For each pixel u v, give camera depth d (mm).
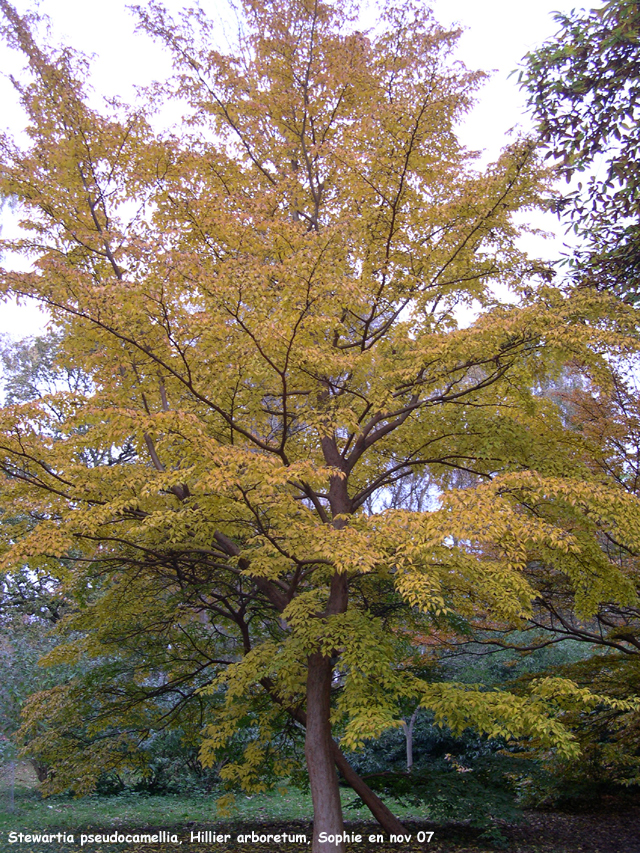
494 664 17578
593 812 12195
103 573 9984
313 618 7445
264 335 6352
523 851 9484
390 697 6773
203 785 16625
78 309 7250
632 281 9781
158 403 9000
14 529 8117
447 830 10586
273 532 7254
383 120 8000
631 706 6363
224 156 9148
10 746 12133
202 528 8016
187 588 10078
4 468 7180
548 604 11273
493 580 7230
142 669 10648
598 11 8656
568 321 7441
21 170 8633
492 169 8156
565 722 11469
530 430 9156
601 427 10305
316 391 8703
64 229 8789
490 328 6863
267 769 9867
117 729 11875
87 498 7531
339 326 8281
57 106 9008
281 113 10008
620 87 9164
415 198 8367
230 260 6852
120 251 8016
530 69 9398
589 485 6352
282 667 7371
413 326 8266
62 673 13273
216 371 7078
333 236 7148
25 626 16203
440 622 10594
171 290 6445
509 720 6422
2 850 9570
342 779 10500
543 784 11406
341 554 5875
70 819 12180
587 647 17578
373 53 9906
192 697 11055
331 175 9289
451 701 6477
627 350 7277
